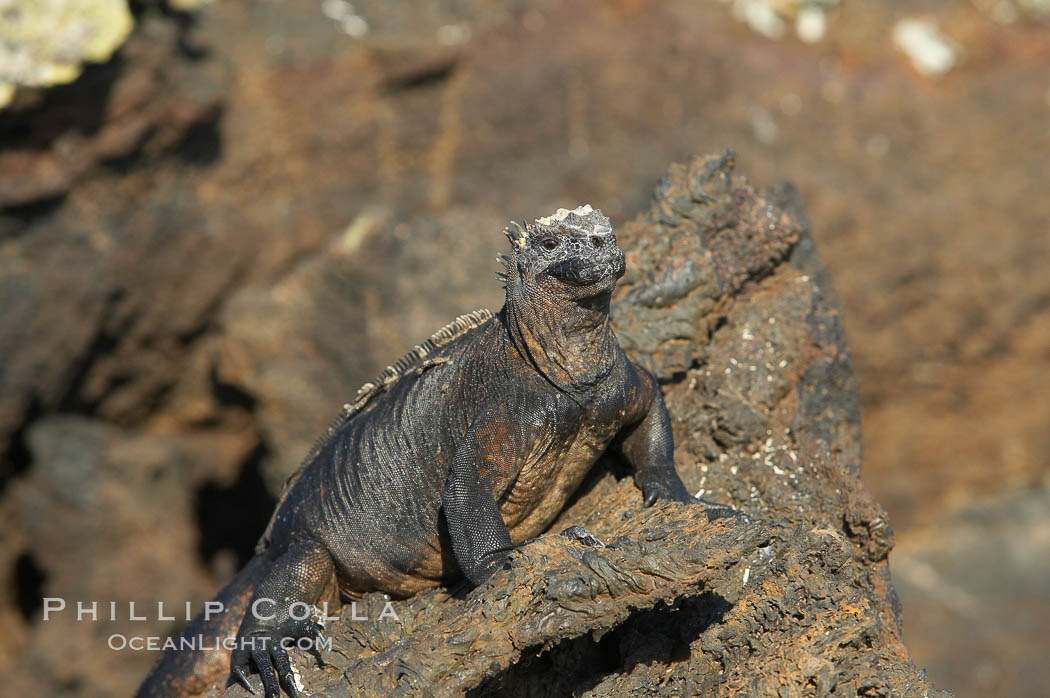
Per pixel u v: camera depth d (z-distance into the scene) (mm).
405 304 15156
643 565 4984
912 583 17922
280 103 17172
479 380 5746
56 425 16484
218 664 6383
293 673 5754
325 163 17672
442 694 5027
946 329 18031
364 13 17812
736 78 18062
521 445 5559
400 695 5078
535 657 5465
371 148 17812
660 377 6887
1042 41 19141
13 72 14273
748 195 7500
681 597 4996
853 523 6332
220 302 17391
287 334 15656
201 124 16391
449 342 6148
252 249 17328
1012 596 17688
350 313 15383
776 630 5465
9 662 16359
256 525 18562
